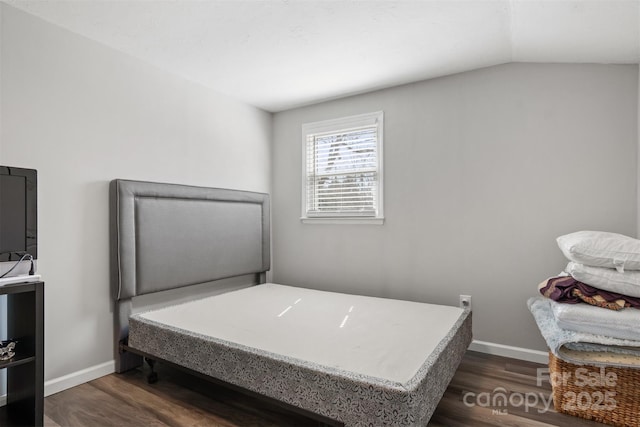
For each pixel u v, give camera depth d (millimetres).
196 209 2867
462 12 1929
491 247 2680
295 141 3652
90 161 2287
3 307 1932
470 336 2447
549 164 2494
